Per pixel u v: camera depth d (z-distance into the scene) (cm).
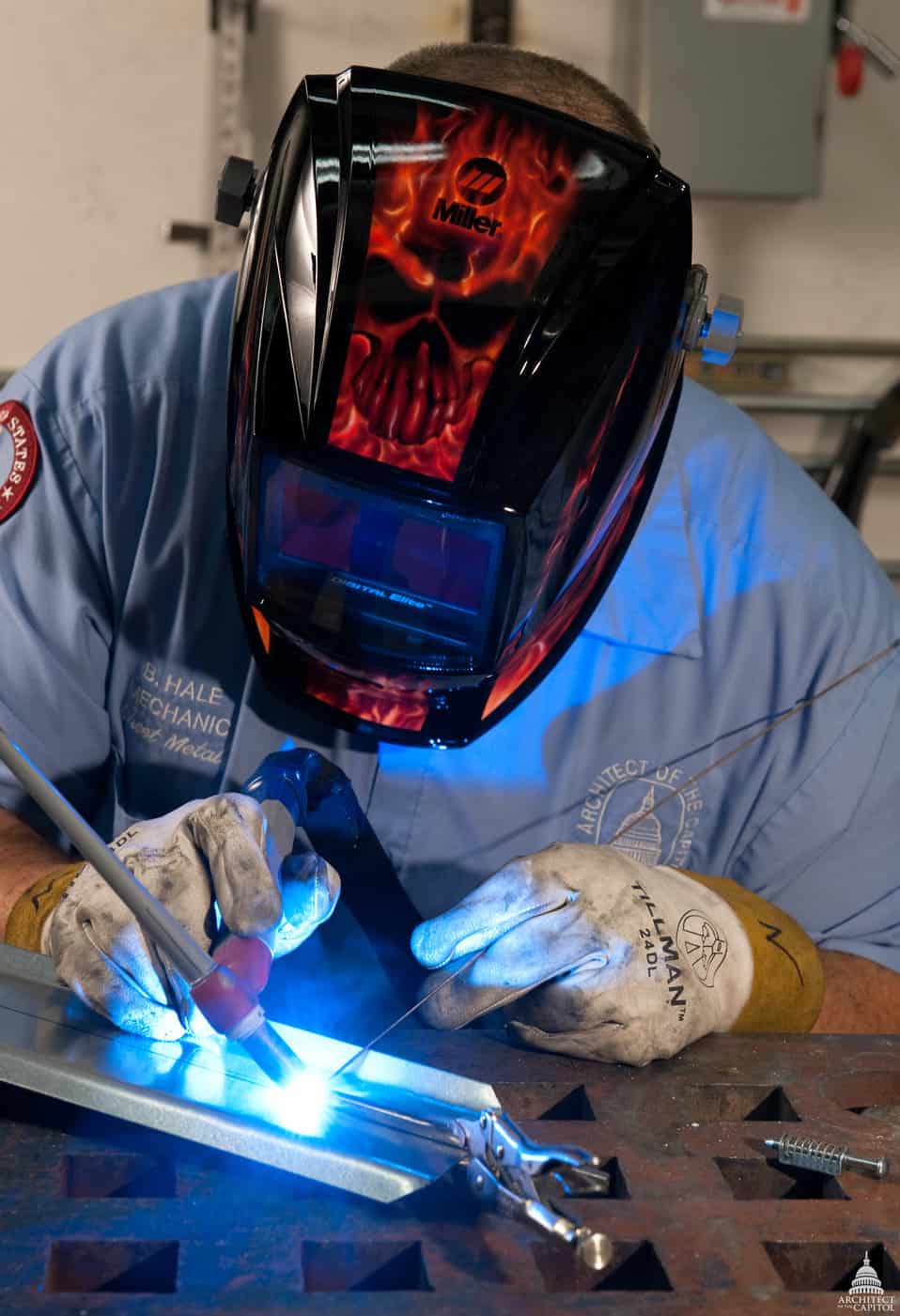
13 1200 64
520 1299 59
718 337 93
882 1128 77
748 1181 74
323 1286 64
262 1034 69
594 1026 82
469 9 268
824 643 122
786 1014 93
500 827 121
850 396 283
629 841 123
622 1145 73
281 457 80
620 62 276
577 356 80
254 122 274
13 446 120
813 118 265
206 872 80
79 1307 56
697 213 280
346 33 272
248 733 119
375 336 78
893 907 122
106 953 77
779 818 122
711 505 124
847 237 283
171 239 272
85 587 119
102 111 267
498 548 79
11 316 273
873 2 276
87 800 124
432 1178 65
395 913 93
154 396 120
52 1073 71
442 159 82
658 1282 63
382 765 119
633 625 120
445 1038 86
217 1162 69
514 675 90
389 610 83
